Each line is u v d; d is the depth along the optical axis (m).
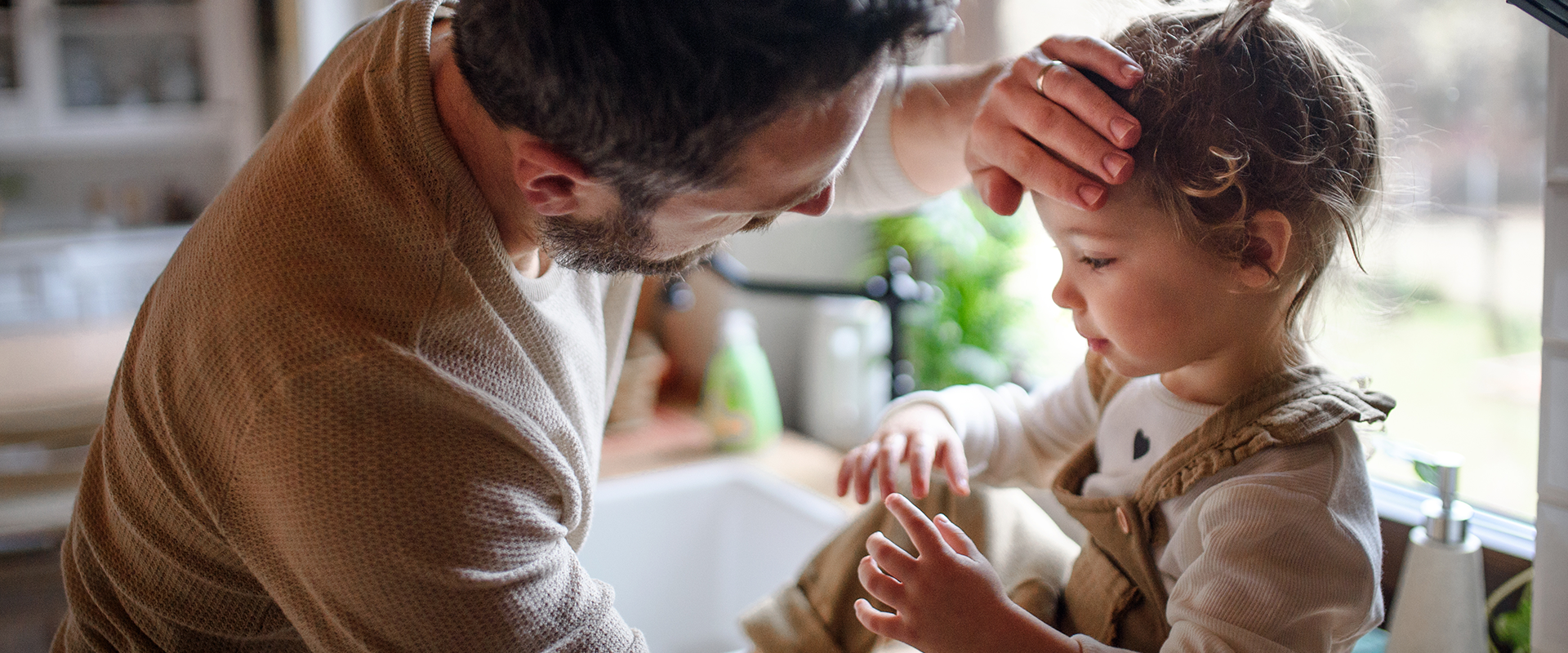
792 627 0.90
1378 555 0.68
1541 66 0.97
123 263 3.19
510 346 0.67
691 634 1.67
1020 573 0.86
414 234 0.63
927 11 0.56
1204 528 0.70
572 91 0.55
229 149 3.46
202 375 0.64
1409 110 1.04
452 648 0.63
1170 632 0.70
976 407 0.90
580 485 0.73
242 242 0.64
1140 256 0.67
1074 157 0.67
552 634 0.66
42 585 1.57
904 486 0.92
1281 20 0.69
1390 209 0.76
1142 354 0.69
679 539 1.65
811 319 1.93
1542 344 0.74
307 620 0.67
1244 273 0.67
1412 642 0.80
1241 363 0.73
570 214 0.65
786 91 0.54
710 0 0.51
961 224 1.56
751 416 1.78
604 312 0.89
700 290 2.15
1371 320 0.81
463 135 0.66
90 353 2.11
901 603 0.67
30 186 3.43
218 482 0.65
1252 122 0.66
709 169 0.57
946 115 0.90
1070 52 0.70
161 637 0.74
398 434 0.62
